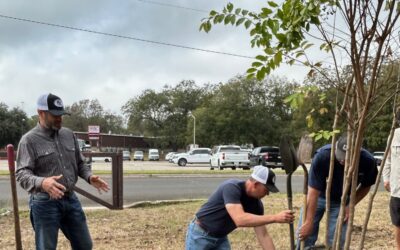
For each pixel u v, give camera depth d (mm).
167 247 7004
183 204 11617
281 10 3160
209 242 4383
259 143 67250
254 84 66875
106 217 9461
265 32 3312
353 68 2920
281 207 10633
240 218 4008
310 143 3672
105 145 87625
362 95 2986
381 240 7348
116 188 10539
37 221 4441
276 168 32250
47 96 4520
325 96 3359
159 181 19562
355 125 3230
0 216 9508
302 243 4688
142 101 91438
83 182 17094
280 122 67250
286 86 66812
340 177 4668
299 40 3180
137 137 92625
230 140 68062
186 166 40031
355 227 8102
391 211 5703
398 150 5539
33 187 4242
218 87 72062
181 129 89500
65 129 4730
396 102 3424
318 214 5082
